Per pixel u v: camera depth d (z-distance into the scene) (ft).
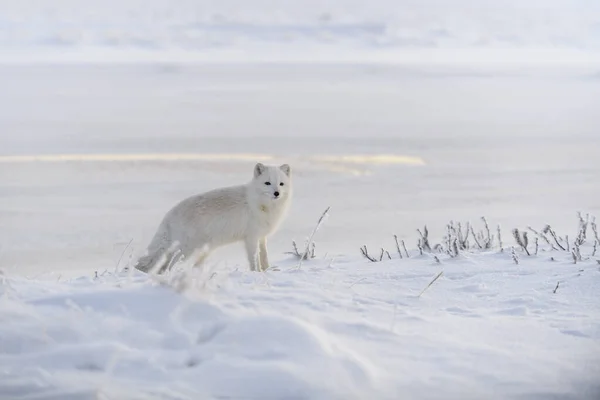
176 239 51.62
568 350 27.84
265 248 55.42
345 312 31.14
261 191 52.85
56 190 98.32
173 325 27.40
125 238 73.72
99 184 102.78
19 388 23.40
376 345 27.35
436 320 31.37
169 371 24.70
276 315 27.81
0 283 31.76
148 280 33.04
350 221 84.64
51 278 47.78
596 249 52.60
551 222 83.41
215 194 52.90
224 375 24.27
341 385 24.06
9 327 26.53
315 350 25.66
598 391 24.43
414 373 25.29
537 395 24.14
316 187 104.73
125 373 24.63
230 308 29.35
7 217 82.58
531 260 47.78
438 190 103.14
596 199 97.55
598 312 34.14
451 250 51.21
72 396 23.00
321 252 66.08
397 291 38.40
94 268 59.67
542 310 34.76
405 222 84.38
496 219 85.71
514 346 28.22
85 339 26.45
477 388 24.43
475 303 36.35
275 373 24.23
